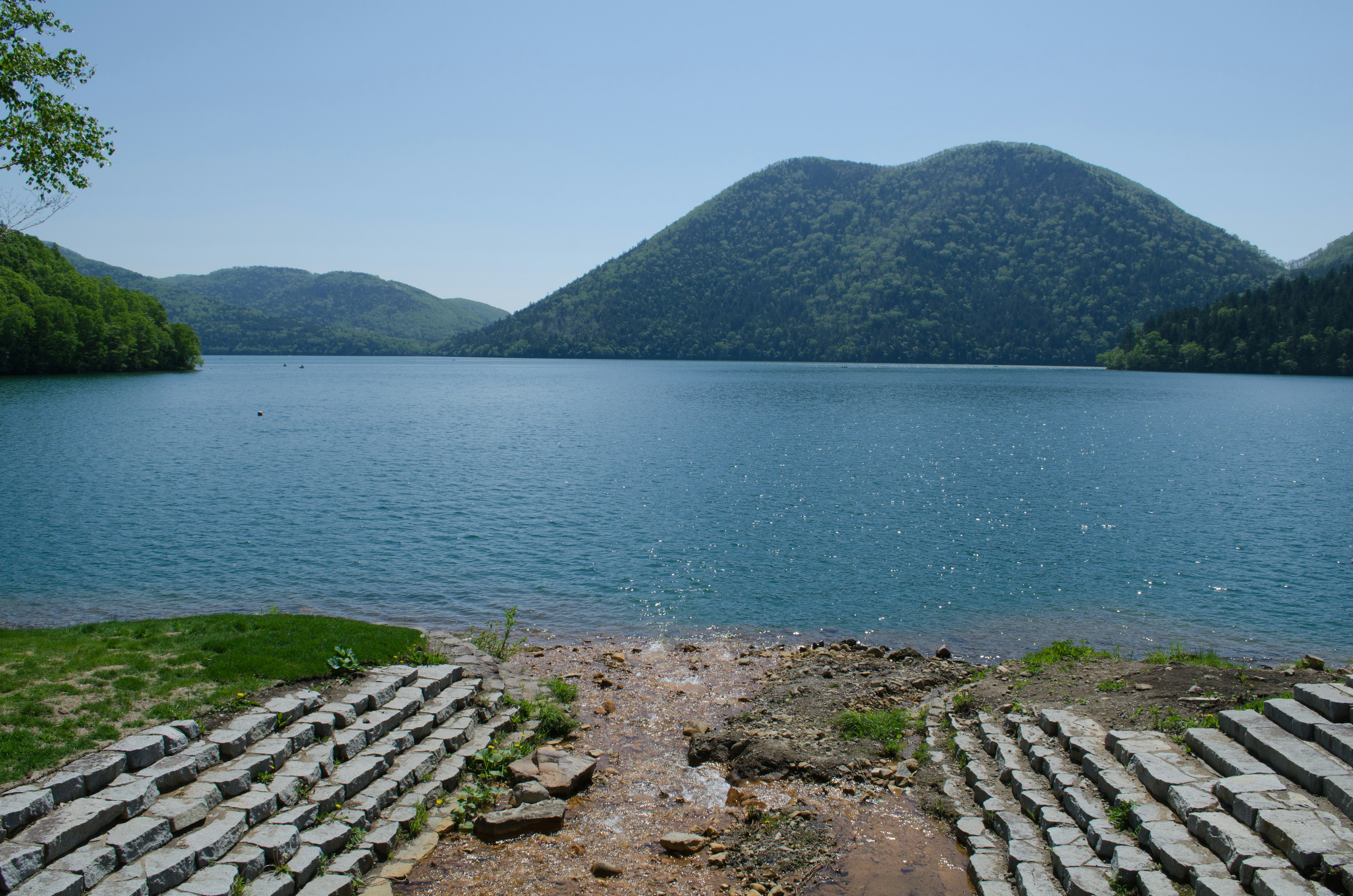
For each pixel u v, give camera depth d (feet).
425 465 135.54
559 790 30.78
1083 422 221.05
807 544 82.28
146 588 64.39
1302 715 26.07
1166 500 107.55
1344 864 19.17
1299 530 89.61
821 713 39.27
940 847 26.96
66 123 54.08
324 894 23.32
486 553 77.46
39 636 39.78
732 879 25.76
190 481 116.16
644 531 87.56
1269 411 260.01
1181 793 23.68
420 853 26.58
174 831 23.18
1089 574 71.67
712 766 34.30
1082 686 36.37
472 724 35.45
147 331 423.23
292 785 26.68
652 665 48.57
